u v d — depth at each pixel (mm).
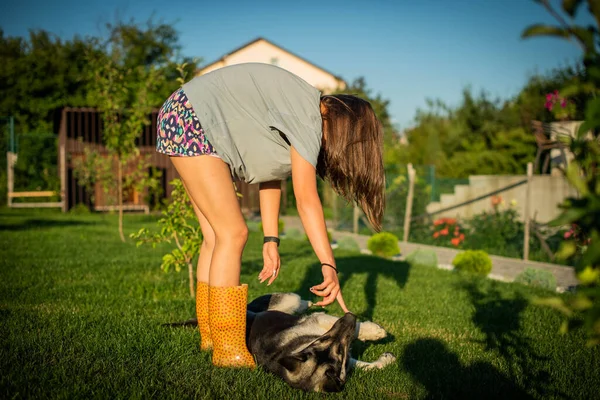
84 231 12469
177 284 6113
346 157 2986
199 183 2959
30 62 29359
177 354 3344
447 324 4641
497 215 11602
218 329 3078
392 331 4332
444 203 13570
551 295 6066
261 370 3020
